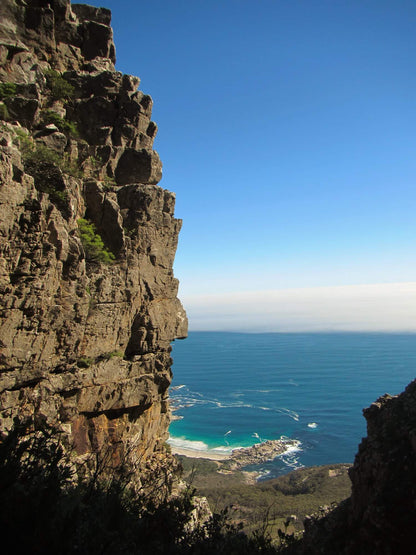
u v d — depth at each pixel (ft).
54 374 77.66
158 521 35.37
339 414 552.41
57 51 107.76
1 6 96.58
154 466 98.48
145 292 101.60
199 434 461.78
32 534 25.35
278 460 375.04
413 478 46.11
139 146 110.01
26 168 76.59
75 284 77.46
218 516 40.27
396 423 53.72
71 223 79.36
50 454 35.12
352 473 58.08
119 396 91.04
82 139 103.40
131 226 99.66
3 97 87.35
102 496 36.88
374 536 46.09
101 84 107.04
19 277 65.87
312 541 57.72
